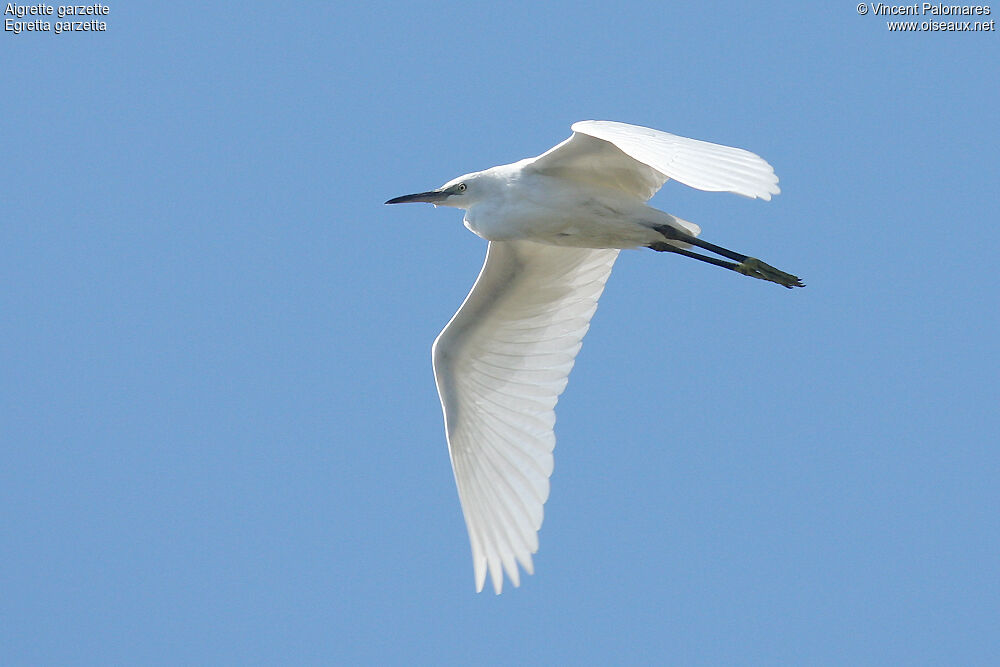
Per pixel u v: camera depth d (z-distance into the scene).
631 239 12.59
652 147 10.59
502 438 13.66
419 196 12.99
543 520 13.27
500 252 13.33
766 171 10.34
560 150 12.22
